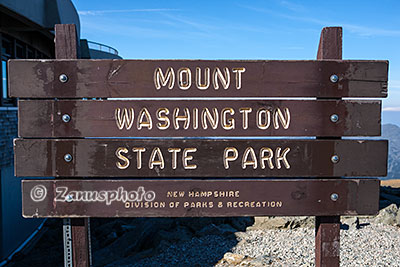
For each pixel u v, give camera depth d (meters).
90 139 3.52
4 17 11.11
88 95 3.52
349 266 5.91
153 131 3.54
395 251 6.71
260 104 3.54
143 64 3.53
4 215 9.25
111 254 8.11
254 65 3.55
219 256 6.62
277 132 3.55
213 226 7.93
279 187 3.55
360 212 3.55
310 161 3.55
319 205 3.55
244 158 3.55
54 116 3.51
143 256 7.23
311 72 3.54
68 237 3.60
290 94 3.55
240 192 3.54
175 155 3.54
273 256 6.31
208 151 3.54
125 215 3.53
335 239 3.62
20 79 3.49
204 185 3.54
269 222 8.11
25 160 3.51
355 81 3.55
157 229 8.36
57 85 3.51
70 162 3.52
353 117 3.55
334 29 3.59
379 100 3.55
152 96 3.54
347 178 3.61
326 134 3.55
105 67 3.52
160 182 3.53
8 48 12.23
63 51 3.56
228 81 3.54
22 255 9.55
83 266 3.62
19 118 3.50
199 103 3.54
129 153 3.53
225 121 3.55
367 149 3.54
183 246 7.30
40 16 11.52
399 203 10.30
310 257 6.28
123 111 3.53
